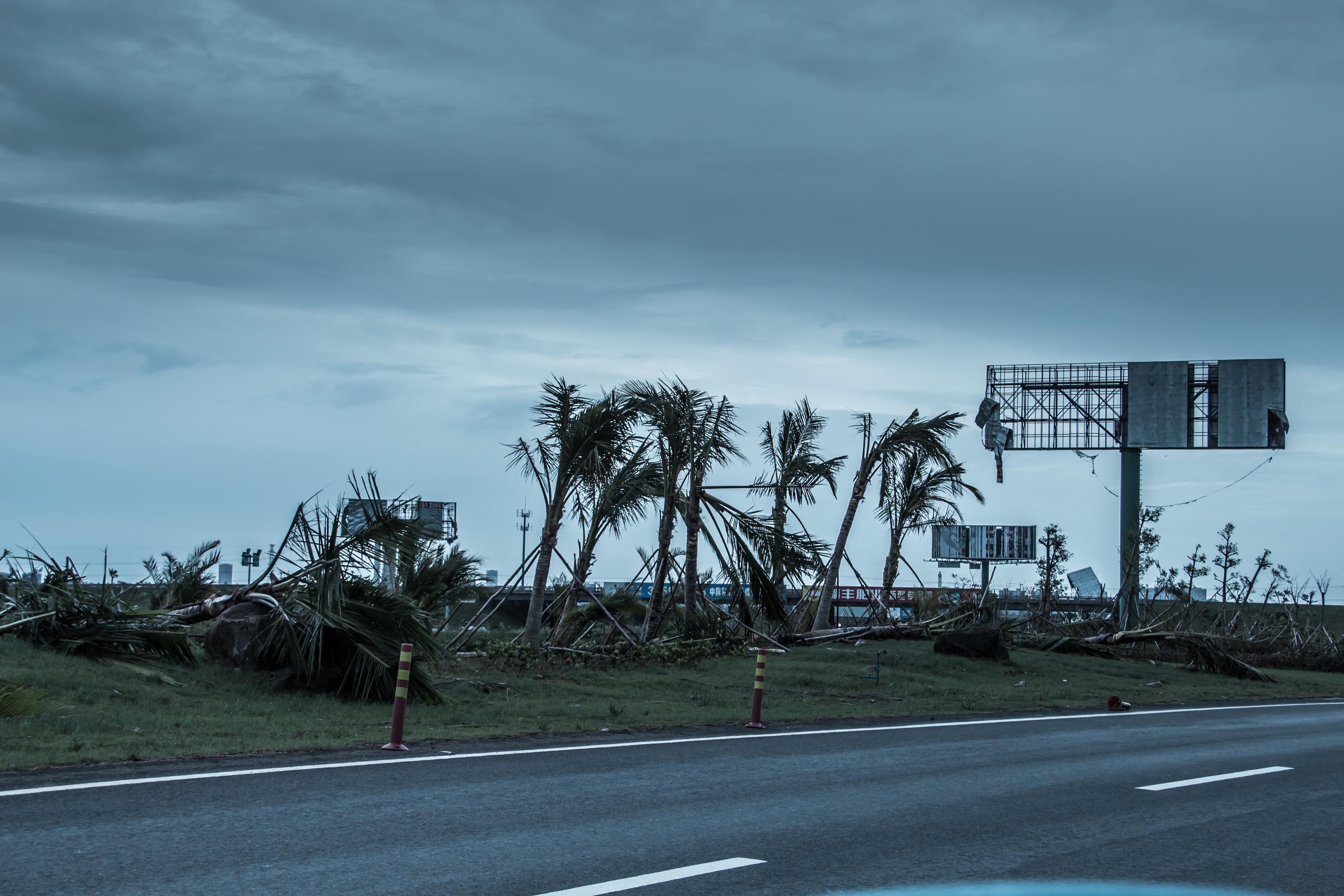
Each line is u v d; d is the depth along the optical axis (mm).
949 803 9039
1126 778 10711
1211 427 44938
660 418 22453
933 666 23250
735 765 10695
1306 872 7051
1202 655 28203
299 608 15047
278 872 6203
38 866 6121
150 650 15039
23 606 15023
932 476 29781
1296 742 14367
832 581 28672
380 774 9375
